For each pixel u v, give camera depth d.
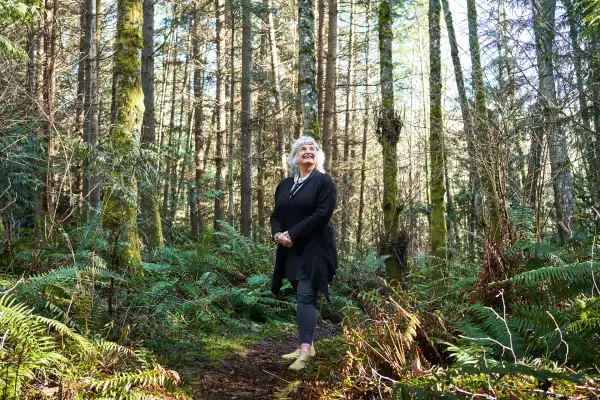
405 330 2.85
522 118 4.75
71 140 4.04
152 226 6.50
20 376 2.13
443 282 5.00
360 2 15.36
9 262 4.16
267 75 15.98
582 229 5.92
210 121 21.53
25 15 6.86
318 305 6.08
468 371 1.90
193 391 2.78
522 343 2.69
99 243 4.40
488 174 4.12
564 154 6.27
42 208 7.93
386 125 8.66
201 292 4.93
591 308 2.64
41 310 2.97
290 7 18.22
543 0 6.43
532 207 4.34
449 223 14.32
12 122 4.84
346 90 20.20
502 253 3.38
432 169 8.93
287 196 3.60
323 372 2.94
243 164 12.52
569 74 5.59
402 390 2.06
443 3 9.99
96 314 3.21
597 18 5.67
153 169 4.93
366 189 18.98
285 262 3.62
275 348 4.18
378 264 7.29
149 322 3.58
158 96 24.06
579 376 1.74
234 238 7.38
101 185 4.44
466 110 5.14
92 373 2.45
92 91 7.92
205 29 18.59
